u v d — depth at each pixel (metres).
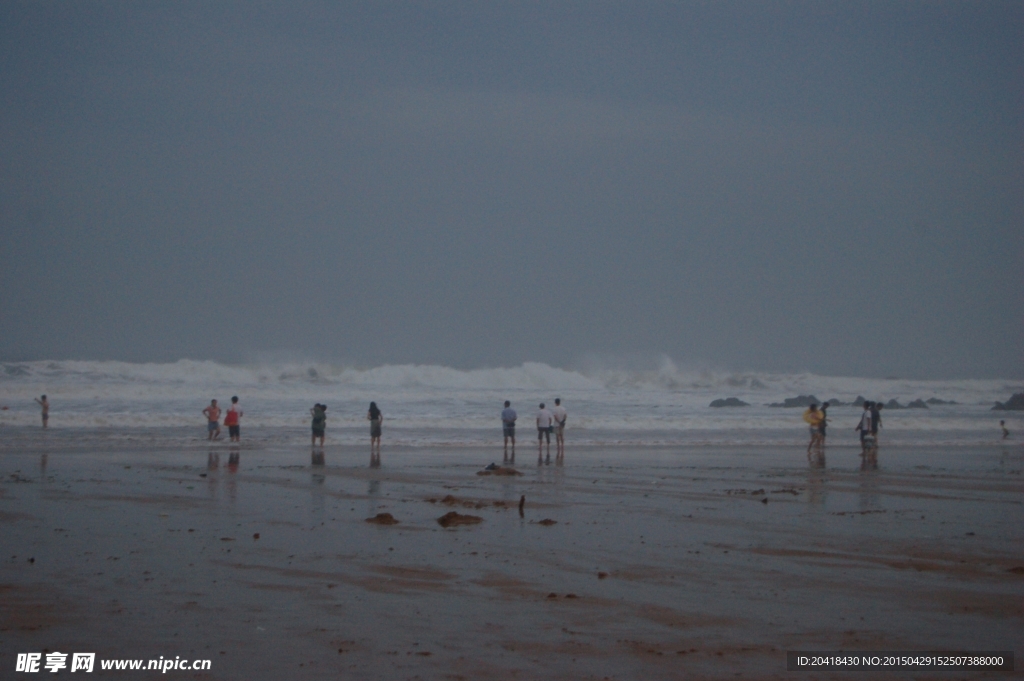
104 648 6.84
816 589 9.11
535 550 11.09
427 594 8.67
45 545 10.90
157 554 10.45
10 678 6.18
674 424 43.28
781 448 32.66
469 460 25.89
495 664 6.61
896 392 82.56
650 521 13.82
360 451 28.67
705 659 6.81
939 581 9.52
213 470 21.53
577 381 77.38
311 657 6.70
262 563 10.02
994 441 37.44
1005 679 6.48
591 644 7.13
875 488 19.25
